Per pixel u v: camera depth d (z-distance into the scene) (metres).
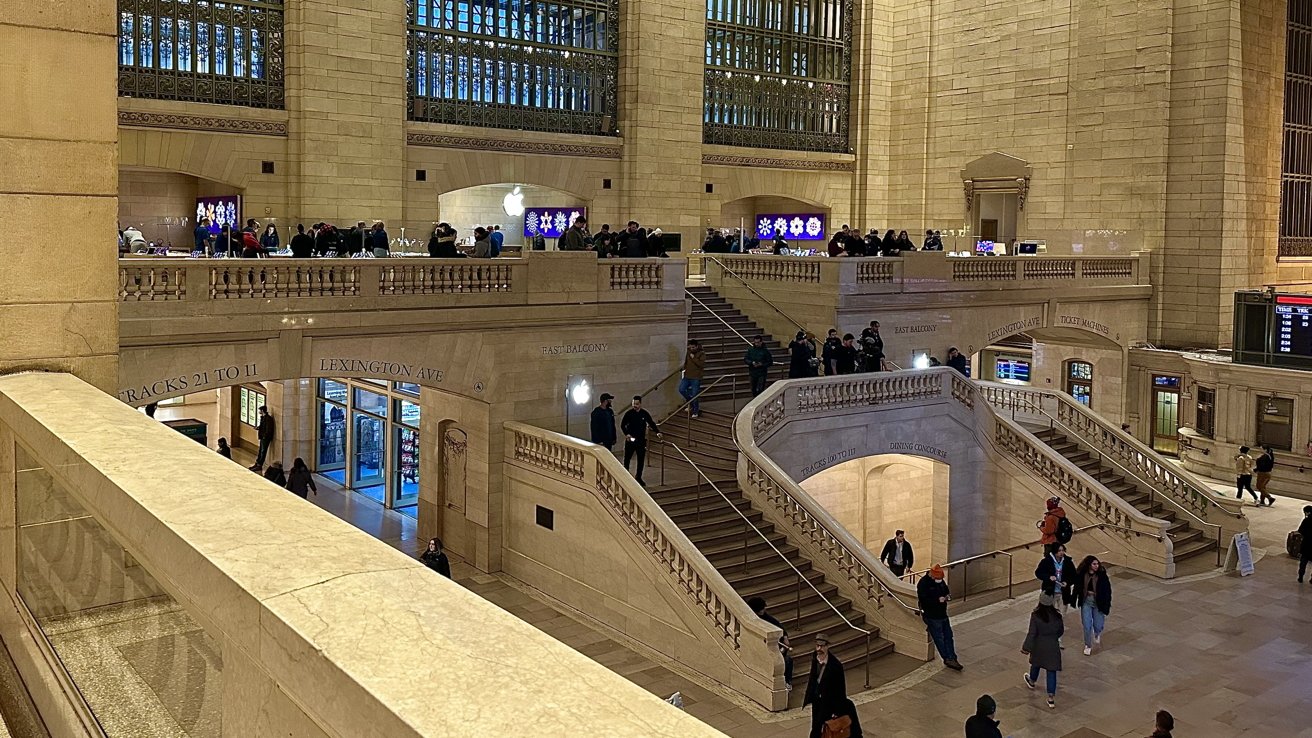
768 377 27.19
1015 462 26.89
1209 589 22.97
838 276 27.72
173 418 33.44
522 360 23.34
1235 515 26.12
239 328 19.30
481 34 32.25
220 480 3.26
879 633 19.42
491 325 22.77
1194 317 35.03
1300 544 24.89
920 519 28.86
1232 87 34.03
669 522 18.58
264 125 28.44
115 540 3.19
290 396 30.97
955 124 40.38
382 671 1.94
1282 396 31.39
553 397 23.89
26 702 4.37
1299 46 37.62
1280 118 36.38
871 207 41.81
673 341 26.02
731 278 31.12
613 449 24.64
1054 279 33.25
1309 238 38.84
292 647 2.11
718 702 16.66
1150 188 35.53
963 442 26.62
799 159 39.88
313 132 28.67
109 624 3.27
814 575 20.48
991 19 39.19
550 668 2.00
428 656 2.01
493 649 2.06
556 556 21.33
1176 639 19.84
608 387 24.89
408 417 27.78
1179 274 35.31
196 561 2.55
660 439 22.09
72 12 5.43
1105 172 36.53
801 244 42.12
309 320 20.19
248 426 33.06
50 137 5.41
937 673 18.11
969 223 40.09
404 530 26.28
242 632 2.32
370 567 2.48
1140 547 24.28
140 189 30.25
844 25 41.38
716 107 37.97
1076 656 18.97
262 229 28.59
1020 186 38.47
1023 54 38.34
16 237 5.36
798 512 20.98
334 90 28.95
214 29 27.80
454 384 22.36
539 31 33.53
